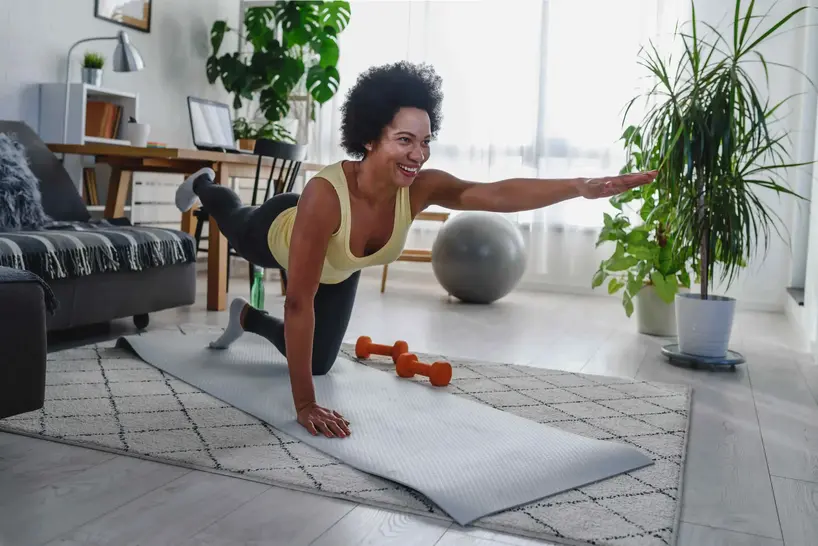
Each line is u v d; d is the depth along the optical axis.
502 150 5.32
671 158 2.86
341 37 5.71
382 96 1.78
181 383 2.44
